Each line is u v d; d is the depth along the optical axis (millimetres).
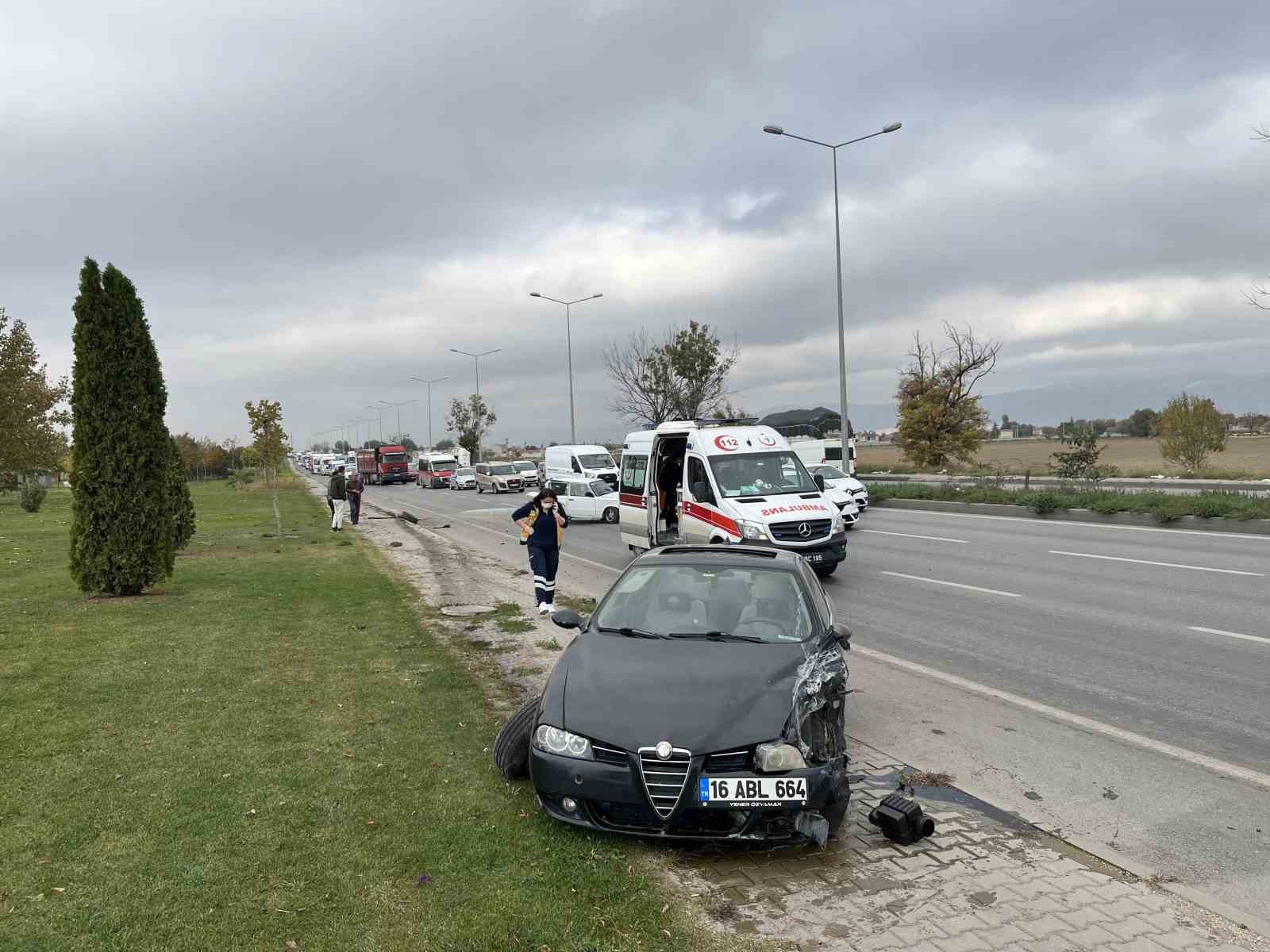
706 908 3811
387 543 20875
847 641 5711
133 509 12117
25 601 11766
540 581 11172
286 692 7188
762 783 4211
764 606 5672
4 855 4176
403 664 8234
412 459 87750
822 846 4418
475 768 5430
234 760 5516
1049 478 33906
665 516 16688
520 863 4152
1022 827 4723
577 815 4426
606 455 36312
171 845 4293
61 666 8031
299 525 26594
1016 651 8836
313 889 3865
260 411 25203
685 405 41969
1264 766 5621
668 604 5773
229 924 3566
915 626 10203
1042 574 13625
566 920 3633
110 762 5477
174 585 13320
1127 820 4836
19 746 5758
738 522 13328
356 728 6207
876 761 5789
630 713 4488
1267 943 3543
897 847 4465
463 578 14797
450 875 4016
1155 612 10445
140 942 3428
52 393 40250
